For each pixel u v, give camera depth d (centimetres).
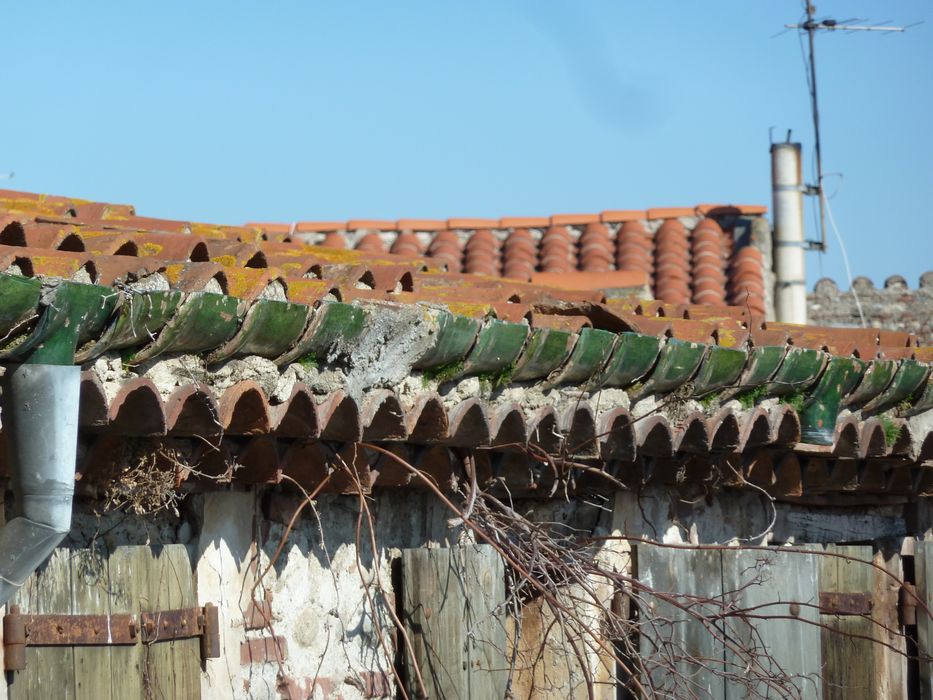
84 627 423
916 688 824
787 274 1630
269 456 482
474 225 1630
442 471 563
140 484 439
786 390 693
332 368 475
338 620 545
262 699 504
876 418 767
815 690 675
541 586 548
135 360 403
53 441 370
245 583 504
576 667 629
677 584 668
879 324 1800
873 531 867
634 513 692
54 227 503
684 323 695
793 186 1644
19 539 375
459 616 548
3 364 371
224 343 427
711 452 681
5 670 400
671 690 614
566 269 1548
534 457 584
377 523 572
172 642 458
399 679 521
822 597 757
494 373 543
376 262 813
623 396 612
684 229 1606
